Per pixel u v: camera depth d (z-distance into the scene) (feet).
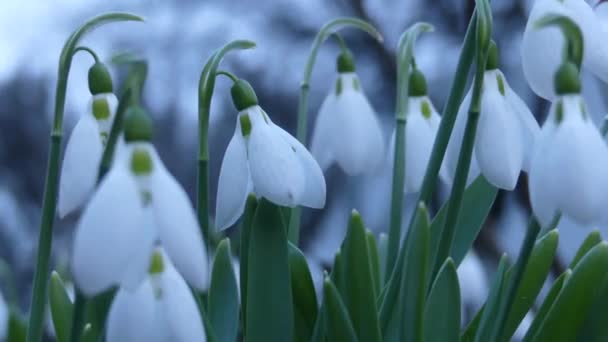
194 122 4.33
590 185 1.42
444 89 3.74
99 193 1.38
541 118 3.38
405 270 1.55
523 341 1.64
